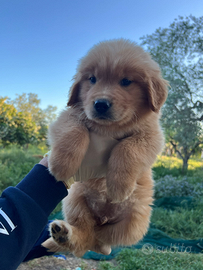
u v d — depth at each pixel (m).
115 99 0.26
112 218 0.32
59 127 0.27
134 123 0.29
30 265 0.61
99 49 0.29
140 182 0.33
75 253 0.30
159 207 1.08
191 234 0.83
